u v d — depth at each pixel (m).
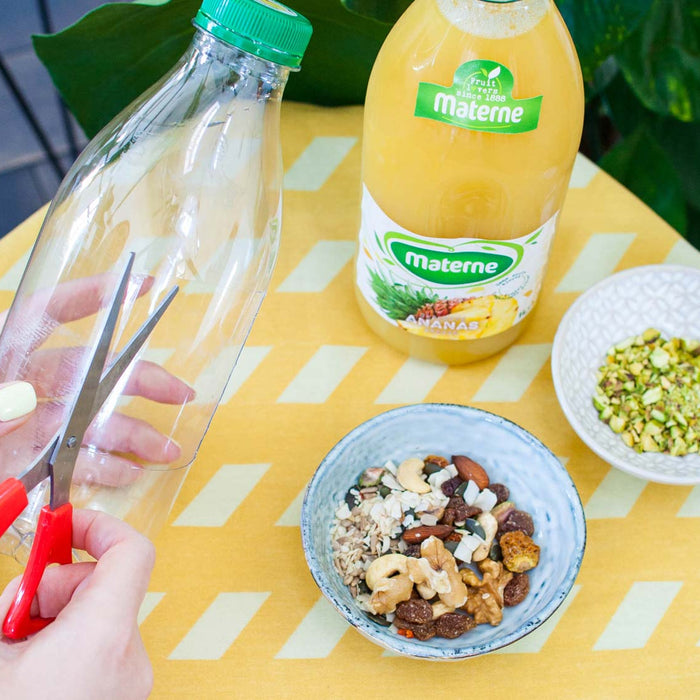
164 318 0.57
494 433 0.55
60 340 0.56
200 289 0.57
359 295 0.61
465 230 0.54
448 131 0.51
